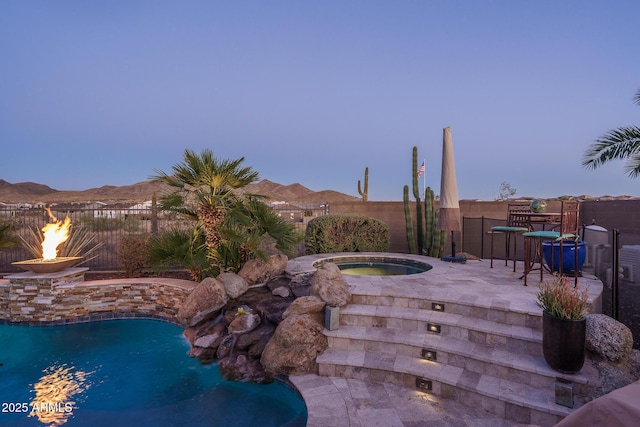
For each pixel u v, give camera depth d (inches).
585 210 603.5
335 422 182.9
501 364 200.1
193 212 379.9
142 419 203.8
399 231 631.2
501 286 296.2
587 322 203.0
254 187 401.4
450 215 398.0
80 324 373.1
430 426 179.8
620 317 285.3
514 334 213.3
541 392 185.0
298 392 220.7
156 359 287.0
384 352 242.1
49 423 200.1
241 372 256.2
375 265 469.7
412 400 204.1
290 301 315.6
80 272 410.0
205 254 366.3
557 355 181.5
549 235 267.7
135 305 392.5
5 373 264.4
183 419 203.8
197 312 317.4
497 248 560.1
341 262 486.0
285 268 375.9
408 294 272.4
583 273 344.5
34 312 372.5
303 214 604.1
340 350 249.3
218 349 286.4
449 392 205.5
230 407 216.8
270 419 203.0
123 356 293.4
